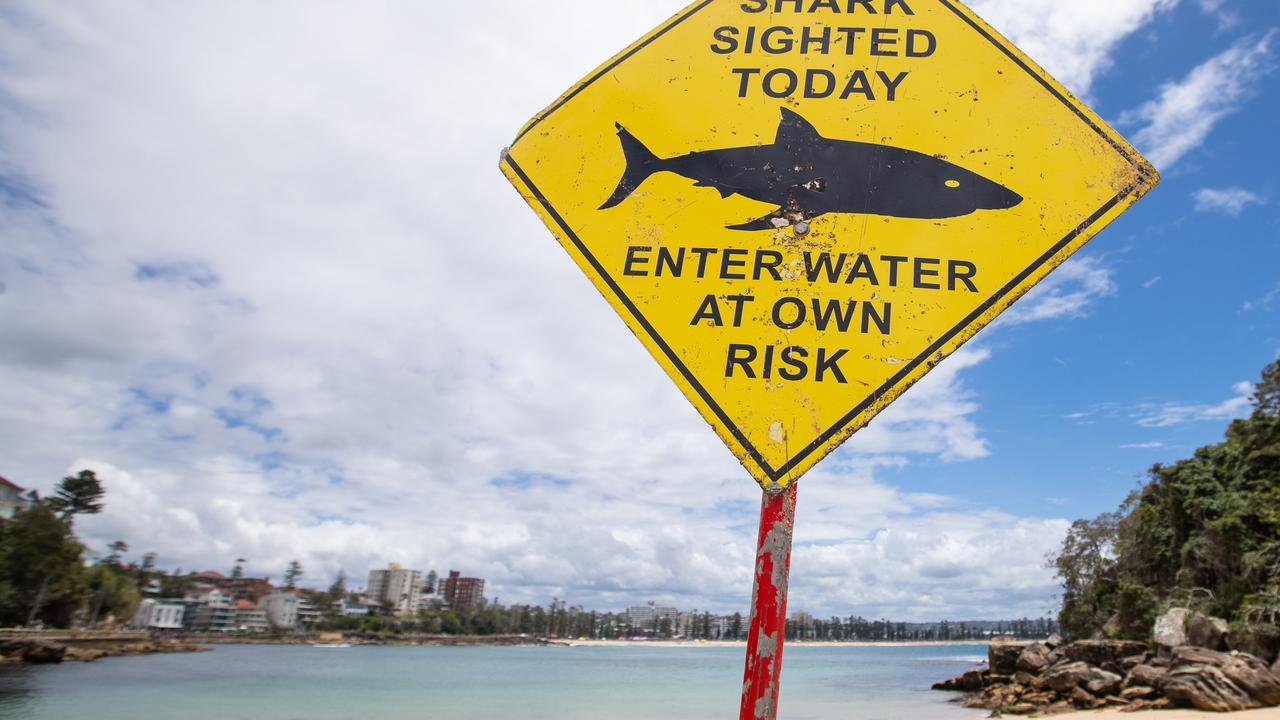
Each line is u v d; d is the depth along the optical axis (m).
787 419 1.82
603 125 2.24
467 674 58.41
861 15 2.31
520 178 2.21
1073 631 37.31
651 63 2.31
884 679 56.38
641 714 28.34
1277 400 27.75
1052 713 22.52
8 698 32.22
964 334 1.89
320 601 165.88
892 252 1.98
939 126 2.14
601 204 2.14
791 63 2.27
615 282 2.04
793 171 2.11
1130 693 21.16
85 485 83.62
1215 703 18.25
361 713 28.03
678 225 2.08
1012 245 1.99
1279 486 25.39
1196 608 24.73
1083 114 2.11
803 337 1.90
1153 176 2.03
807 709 28.94
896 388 1.84
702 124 2.21
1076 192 2.03
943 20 2.28
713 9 2.37
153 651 83.75
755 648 1.63
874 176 2.08
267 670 57.59
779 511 1.74
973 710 26.47
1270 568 22.44
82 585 70.00
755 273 1.99
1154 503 32.47
